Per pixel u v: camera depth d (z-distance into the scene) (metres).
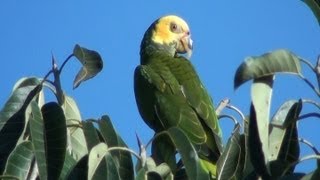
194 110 9.27
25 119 6.57
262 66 5.34
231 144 6.36
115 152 6.28
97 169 5.70
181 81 9.61
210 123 9.02
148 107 9.71
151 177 6.20
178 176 7.07
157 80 9.69
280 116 6.11
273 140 6.08
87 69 6.73
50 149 5.84
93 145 6.41
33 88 6.73
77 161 6.14
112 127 6.47
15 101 6.66
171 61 10.07
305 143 6.06
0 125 6.53
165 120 9.38
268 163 5.58
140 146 6.43
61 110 5.91
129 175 6.22
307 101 5.87
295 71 5.45
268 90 5.43
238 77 5.31
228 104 7.52
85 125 6.44
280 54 5.37
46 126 5.88
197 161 6.08
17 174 6.05
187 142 6.11
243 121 7.07
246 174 6.52
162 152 8.39
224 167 6.34
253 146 5.46
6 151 6.43
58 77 6.80
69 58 6.78
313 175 5.63
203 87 9.58
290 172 5.99
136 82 9.97
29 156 6.10
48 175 5.77
